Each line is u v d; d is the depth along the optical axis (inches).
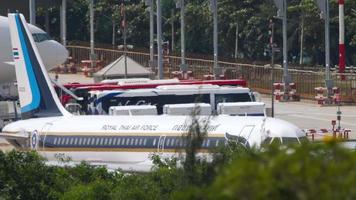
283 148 1094.4
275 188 1012.5
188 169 2148.1
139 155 5017.2
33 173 3100.4
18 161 3134.8
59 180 3203.7
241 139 4495.6
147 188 2930.6
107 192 3024.1
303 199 1004.6
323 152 1084.5
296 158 1031.0
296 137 4579.2
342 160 1026.7
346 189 995.9
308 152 1039.0
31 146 5600.4
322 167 1021.2
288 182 1013.8
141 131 5073.8
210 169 2129.7
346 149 1055.0
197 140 2197.3
